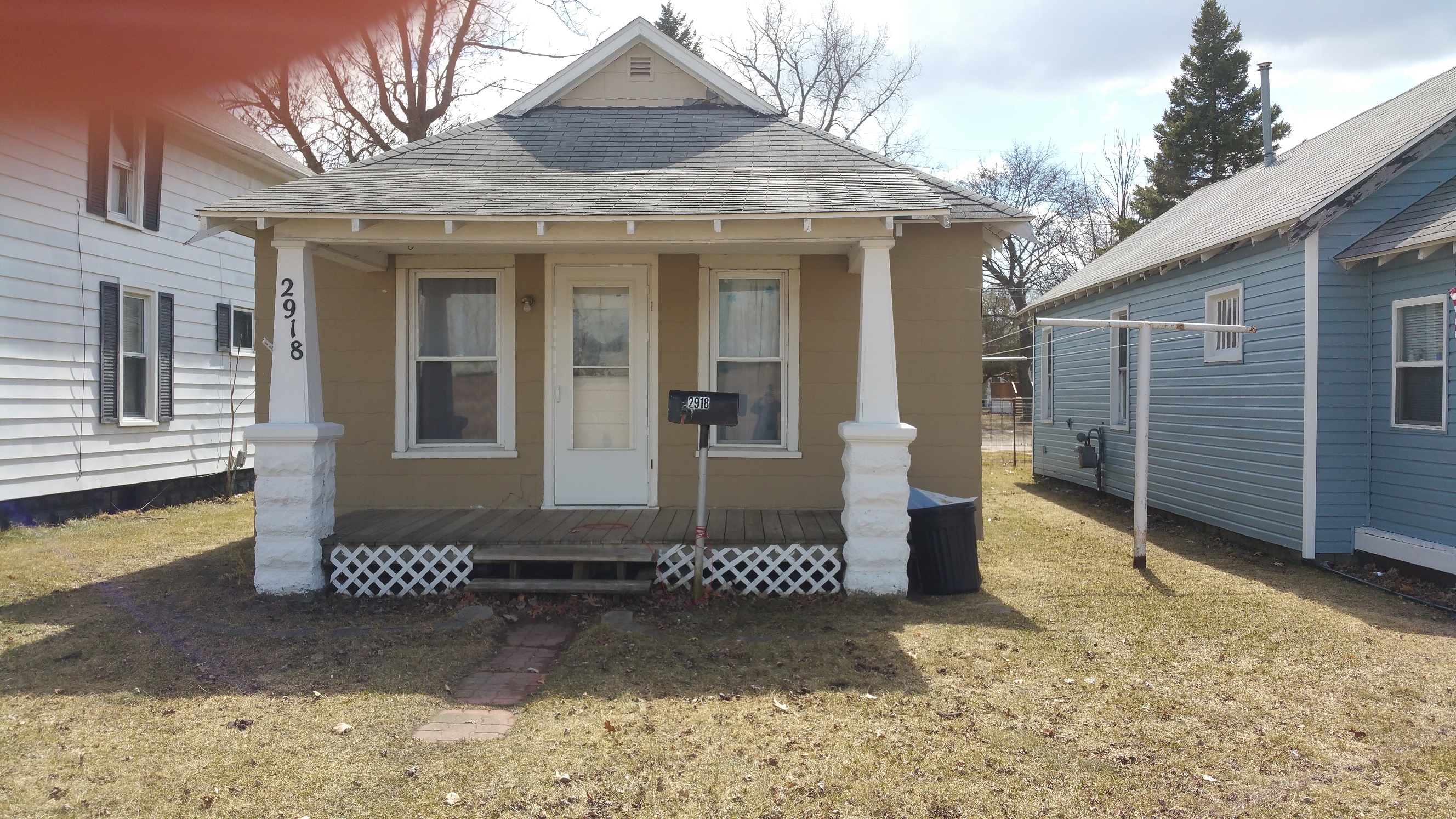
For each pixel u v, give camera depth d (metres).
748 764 3.66
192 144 12.23
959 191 7.80
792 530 6.72
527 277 7.87
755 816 3.24
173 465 11.94
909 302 7.70
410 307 7.88
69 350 10.05
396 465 7.88
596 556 6.12
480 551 6.27
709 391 7.82
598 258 7.83
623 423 7.93
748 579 6.43
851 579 6.24
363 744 3.86
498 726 4.11
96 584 6.79
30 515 9.71
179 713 4.22
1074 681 4.67
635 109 8.84
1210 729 4.08
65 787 3.44
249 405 13.79
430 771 3.60
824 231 6.21
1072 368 13.77
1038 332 15.54
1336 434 7.69
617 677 4.71
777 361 7.88
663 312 7.83
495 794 3.40
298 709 4.27
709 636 5.43
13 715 4.18
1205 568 7.61
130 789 3.42
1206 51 29.89
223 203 6.20
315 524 6.31
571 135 8.06
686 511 7.72
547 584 6.06
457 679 4.77
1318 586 6.96
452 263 7.88
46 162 9.68
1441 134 7.42
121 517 10.67
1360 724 4.14
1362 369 7.71
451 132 8.12
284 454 6.26
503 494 7.88
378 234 6.29
